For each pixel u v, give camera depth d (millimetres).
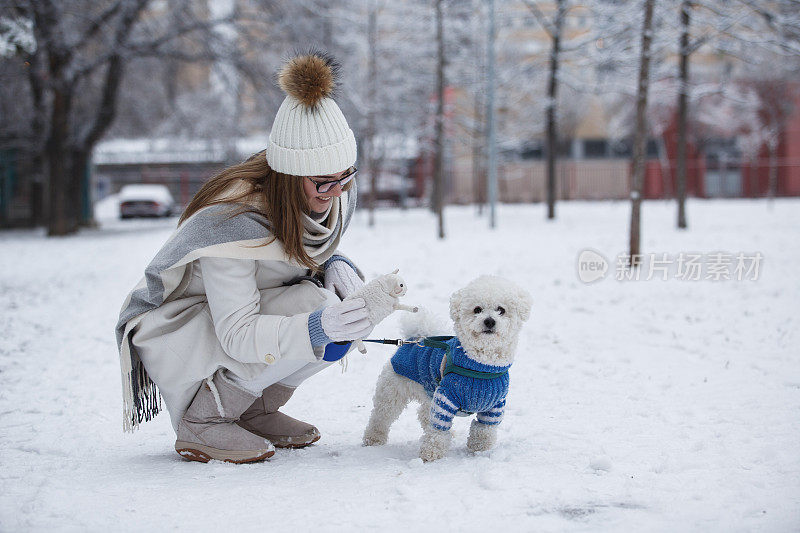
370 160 23234
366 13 23844
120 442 4332
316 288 3912
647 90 11805
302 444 4148
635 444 4059
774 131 36031
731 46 16891
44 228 27438
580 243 15633
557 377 5727
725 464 3695
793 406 4766
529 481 3463
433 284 10336
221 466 3756
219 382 3820
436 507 3146
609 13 16750
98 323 8484
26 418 4832
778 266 11297
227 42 22531
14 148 26609
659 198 40938
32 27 16641
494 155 20953
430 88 26078
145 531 2926
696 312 8258
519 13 23641
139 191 35750
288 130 3584
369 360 6355
